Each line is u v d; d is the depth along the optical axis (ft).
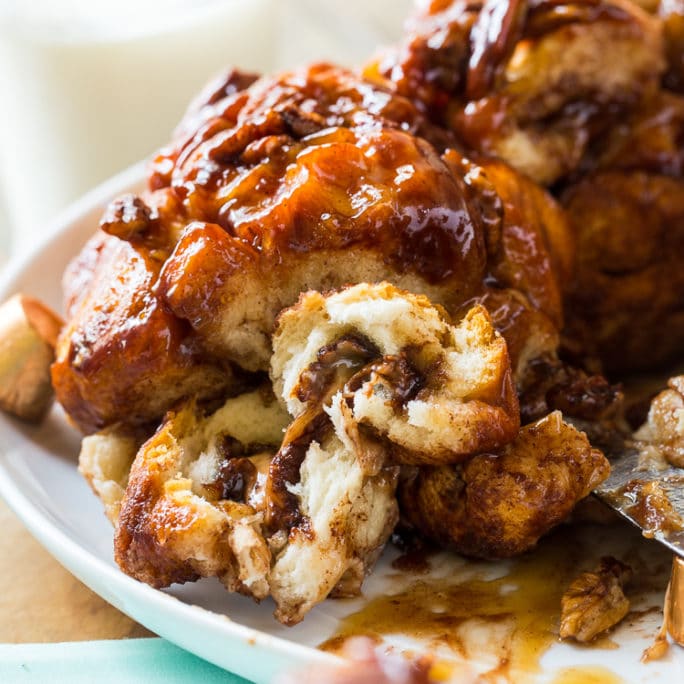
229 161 1.26
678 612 1.16
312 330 1.20
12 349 1.35
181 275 1.20
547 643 1.18
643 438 1.27
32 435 1.35
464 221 1.24
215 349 1.24
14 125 1.85
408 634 1.19
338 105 1.31
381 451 1.20
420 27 1.37
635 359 1.45
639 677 1.15
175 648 1.19
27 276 1.47
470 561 1.25
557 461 1.20
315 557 1.17
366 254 1.22
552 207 1.35
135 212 1.24
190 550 1.16
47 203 1.90
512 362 1.26
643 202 1.37
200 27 1.81
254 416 1.25
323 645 1.17
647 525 1.20
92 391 1.24
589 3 1.34
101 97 1.80
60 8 1.80
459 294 1.25
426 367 1.19
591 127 1.37
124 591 1.16
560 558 1.25
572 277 1.38
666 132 1.37
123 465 1.27
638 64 1.36
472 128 1.34
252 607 1.20
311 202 1.21
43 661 1.19
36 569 1.30
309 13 2.16
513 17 1.33
